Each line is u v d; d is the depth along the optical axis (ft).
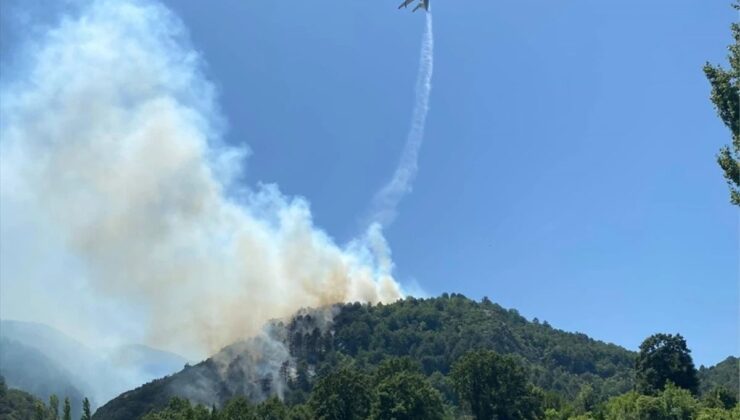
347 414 428.15
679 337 469.57
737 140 144.25
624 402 400.06
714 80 149.59
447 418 474.90
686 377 456.86
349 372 447.83
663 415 374.22
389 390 424.87
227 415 430.20
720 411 351.25
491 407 461.78
